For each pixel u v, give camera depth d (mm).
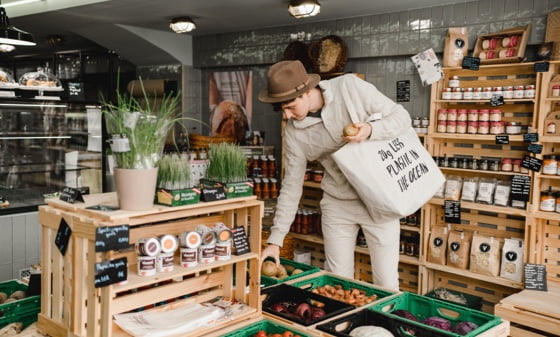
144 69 7875
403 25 5293
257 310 2502
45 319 2258
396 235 3293
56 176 5254
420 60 5043
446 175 5035
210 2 5195
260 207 2459
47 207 2225
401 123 2959
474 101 4684
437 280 5215
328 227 3438
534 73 4562
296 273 3348
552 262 4543
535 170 4320
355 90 3057
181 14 5844
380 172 2912
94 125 5480
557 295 4012
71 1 5598
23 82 4953
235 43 6871
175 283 2420
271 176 6062
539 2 4449
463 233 4852
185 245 2207
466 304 4602
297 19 5945
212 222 2598
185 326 2211
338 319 2436
